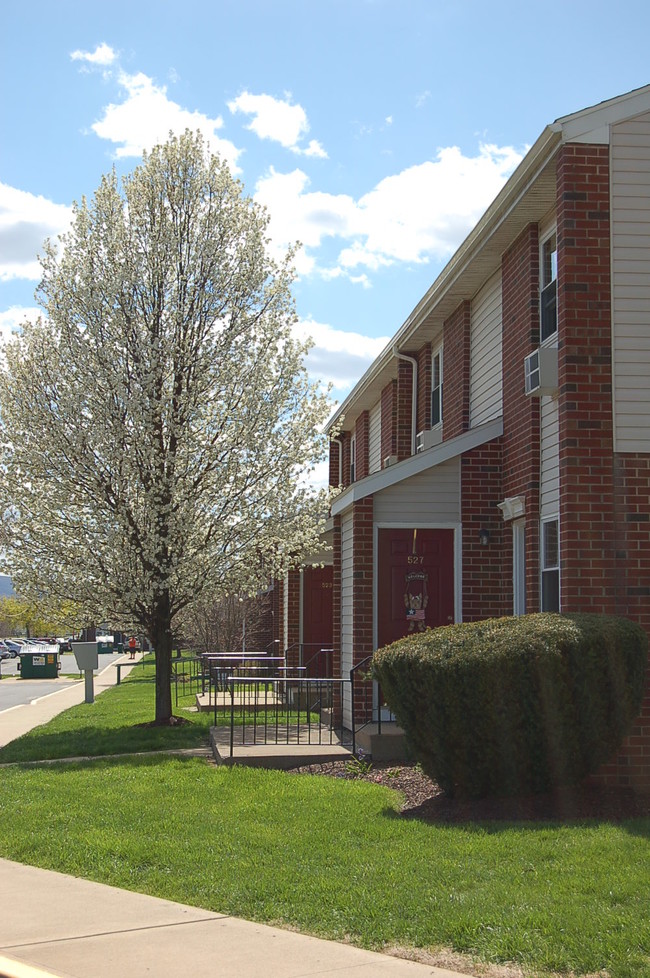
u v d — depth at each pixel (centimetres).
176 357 1658
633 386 1044
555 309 1209
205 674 2497
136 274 1644
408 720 914
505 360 1365
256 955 533
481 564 1352
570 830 768
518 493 1292
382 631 1341
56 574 1633
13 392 1642
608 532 1027
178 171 1692
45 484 1631
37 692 3347
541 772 879
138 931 583
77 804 957
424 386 1848
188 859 734
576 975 479
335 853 727
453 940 535
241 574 1691
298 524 1712
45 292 1661
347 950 537
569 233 1052
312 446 1717
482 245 1362
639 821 800
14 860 785
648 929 521
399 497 1361
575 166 1059
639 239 1056
